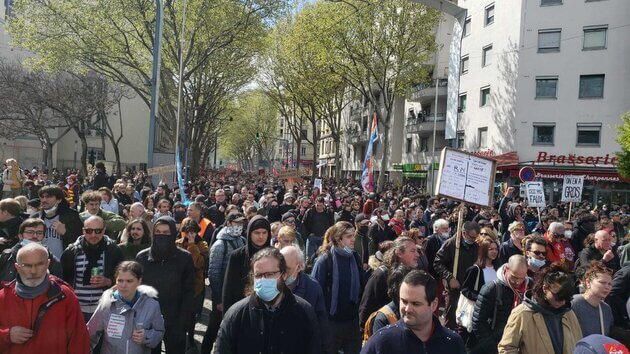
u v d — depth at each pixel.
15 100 35.06
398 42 29.58
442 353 3.14
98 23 25.92
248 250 5.33
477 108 36.00
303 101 42.41
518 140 32.22
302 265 4.76
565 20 31.20
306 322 3.61
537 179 31.20
